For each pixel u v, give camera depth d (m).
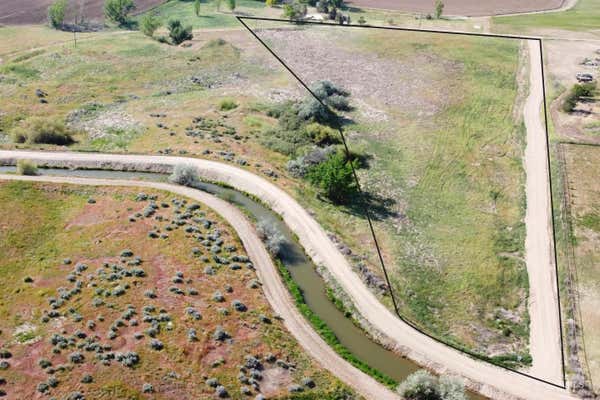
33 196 76.06
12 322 55.50
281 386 50.81
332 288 64.56
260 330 56.66
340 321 60.75
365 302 62.34
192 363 51.72
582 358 56.66
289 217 75.12
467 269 69.06
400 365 55.75
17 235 68.50
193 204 75.69
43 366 50.25
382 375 53.88
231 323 57.03
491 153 94.75
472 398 52.53
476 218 78.75
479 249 72.56
